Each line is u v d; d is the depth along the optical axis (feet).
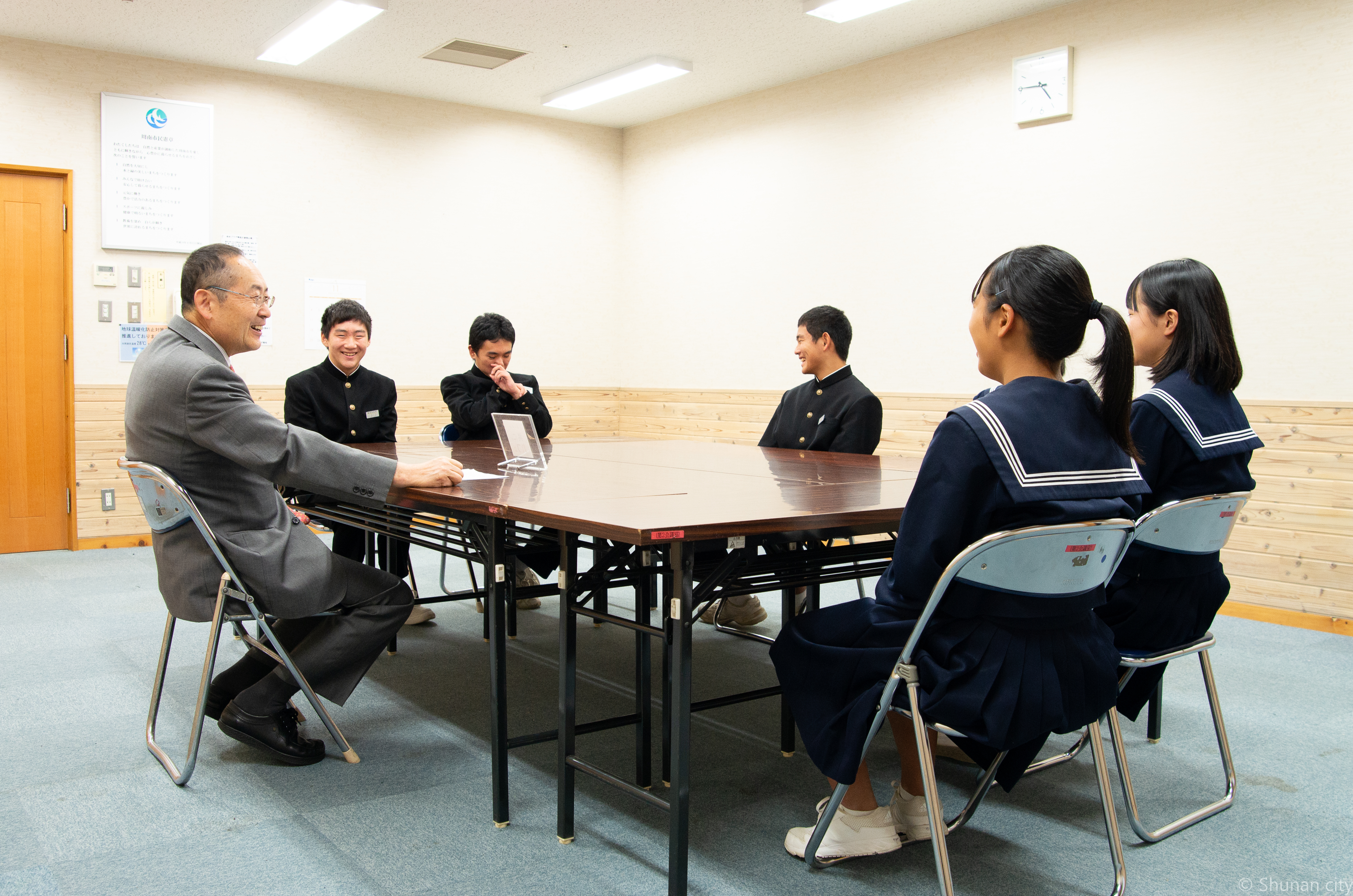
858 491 6.68
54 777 6.97
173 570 6.91
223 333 7.06
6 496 16.40
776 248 18.89
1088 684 4.84
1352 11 11.41
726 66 17.39
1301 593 12.02
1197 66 12.80
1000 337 4.87
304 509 9.16
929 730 5.07
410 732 8.04
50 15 14.90
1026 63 14.48
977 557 4.40
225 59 17.03
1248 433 6.25
